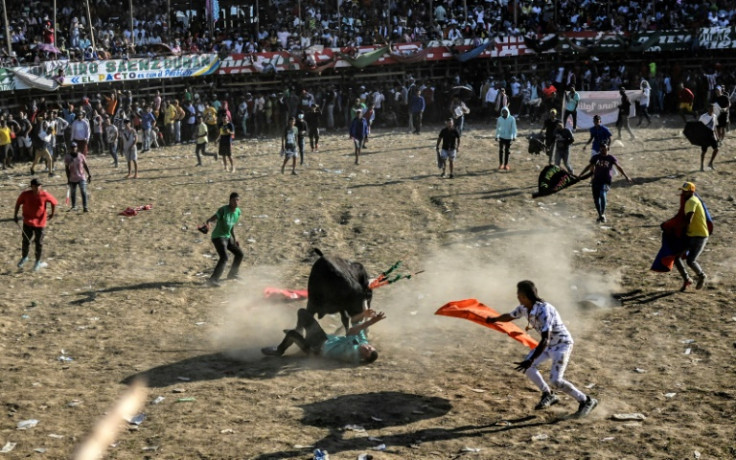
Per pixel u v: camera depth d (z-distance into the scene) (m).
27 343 11.98
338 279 11.09
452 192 21.78
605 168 18.22
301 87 36.22
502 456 8.16
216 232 14.96
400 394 9.84
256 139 33.78
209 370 10.79
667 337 11.60
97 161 29.44
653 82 35.50
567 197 20.84
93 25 37.03
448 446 8.41
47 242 18.34
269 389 10.06
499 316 9.73
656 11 38.69
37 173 27.17
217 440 8.58
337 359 11.13
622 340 11.58
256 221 19.58
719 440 8.34
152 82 35.50
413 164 26.00
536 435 8.63
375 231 18.47
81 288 14.98
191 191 23.14
